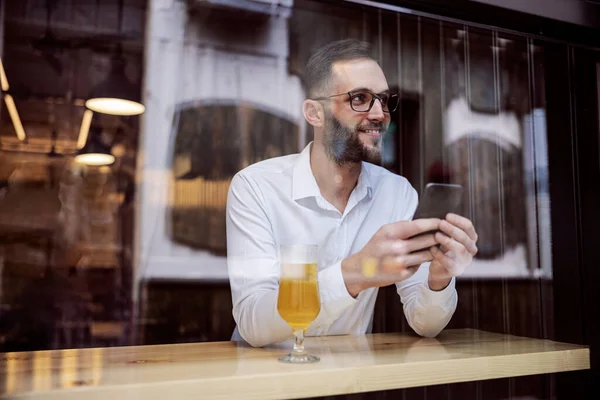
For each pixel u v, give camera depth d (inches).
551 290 51.9
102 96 40.3
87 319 39.0
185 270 42.7
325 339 40.5
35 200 37.8
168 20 43.1
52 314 37.9
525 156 54.3
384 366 31.9
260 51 46.8
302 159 48.0
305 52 48.5
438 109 53.6
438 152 53.4
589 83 50.6
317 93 48.8
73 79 39.4
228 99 45.3
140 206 41.3
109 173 40.3
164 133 42.6
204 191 43.8
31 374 27.8
